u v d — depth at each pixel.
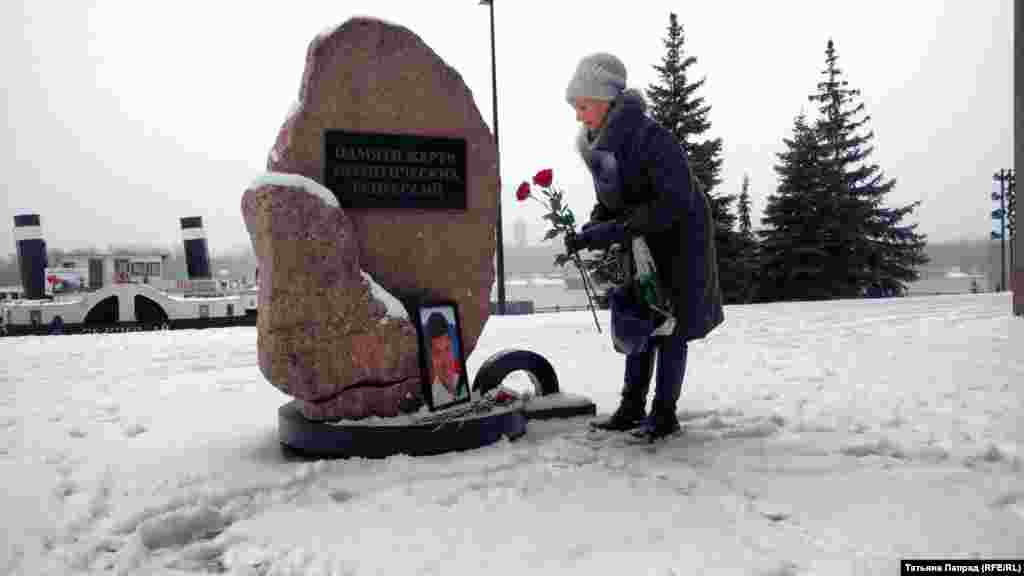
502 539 2.71
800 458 3.68
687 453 3.80
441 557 2.56
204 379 6.88
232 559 2.63
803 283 30.64
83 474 3.61
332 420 3.83
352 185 4.05
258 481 3.37
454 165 4.33
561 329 11.74
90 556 2.70
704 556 2.53
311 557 2.59
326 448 3.75
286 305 3.67
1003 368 6.15
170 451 4.01
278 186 3.69
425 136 4.24
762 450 3.84
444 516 2.95
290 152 3.89
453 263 4.34
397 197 4.17
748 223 36.97
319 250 3.74
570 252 4.06
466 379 4.30
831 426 4.27
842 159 34.19
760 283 30.91
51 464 3.84
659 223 3.68
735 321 12.05
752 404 4.96
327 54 3.97
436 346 4.14
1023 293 11.20
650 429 4.02
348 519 2.94
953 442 3.85
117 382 6.73
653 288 3.74
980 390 5.24
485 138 4.43
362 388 3.88
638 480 3.36
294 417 3.91
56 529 2.92
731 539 2.69
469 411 4.07
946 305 15.20
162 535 2.90
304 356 3.71
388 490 3.26
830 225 29.77
